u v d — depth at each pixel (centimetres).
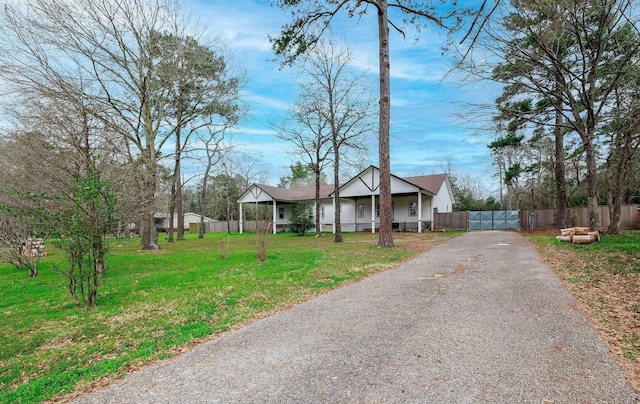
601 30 1047
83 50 1388
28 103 1171
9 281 865
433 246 1359
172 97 1752
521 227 2564
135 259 1247
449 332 394
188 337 425
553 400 248
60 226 576
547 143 2309
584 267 766
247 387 287
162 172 1755
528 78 1148
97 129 1108
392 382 283
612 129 1363
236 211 4788
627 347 338
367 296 584
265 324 459
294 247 1570
